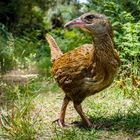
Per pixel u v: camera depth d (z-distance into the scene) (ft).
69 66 17.83
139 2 29.63
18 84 27.07
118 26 27.73
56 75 18.47
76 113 20.75
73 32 37.45
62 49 32.32
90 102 22.15
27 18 44.93
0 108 22.11
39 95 24.81
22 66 32.32
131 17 27.73
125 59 25.71
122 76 24.98
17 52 34.86
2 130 18.66
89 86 17.61
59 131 18.38
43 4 45.39
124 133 17.72
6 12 43.75
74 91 18.01
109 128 18.31
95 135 17.63
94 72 17.30
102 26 17.13
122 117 19.36
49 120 19.97
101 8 30.71
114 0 30.01
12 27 43.39
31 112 21.24
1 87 26.20
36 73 30.58
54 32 39.86
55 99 23.84
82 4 36.45
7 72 31.12
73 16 42.91
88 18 17.30
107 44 17.20
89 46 18.29
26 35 41.11
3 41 34.63
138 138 17.15
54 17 44.96
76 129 18.40
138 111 20.08
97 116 19.84
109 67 17.29
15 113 20.25
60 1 45.16
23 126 18.10
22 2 44.24
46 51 35.65
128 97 22.77
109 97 23.15
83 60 17.54
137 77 24.64
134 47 25.81
